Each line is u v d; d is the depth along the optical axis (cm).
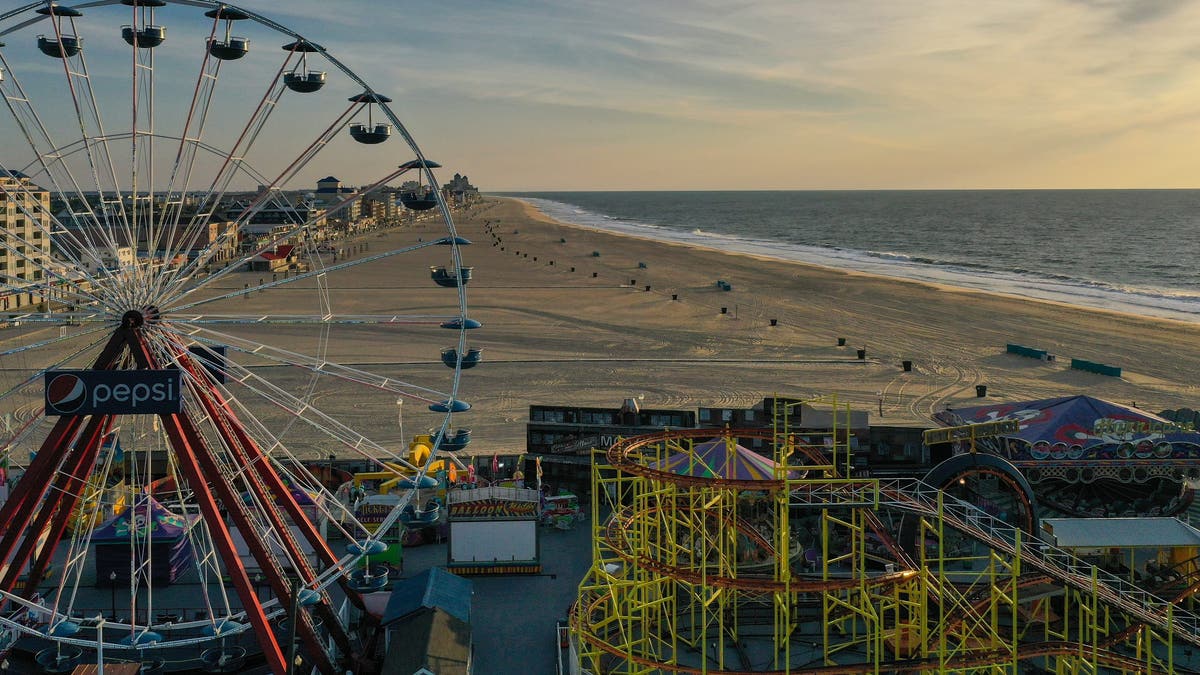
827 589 4569
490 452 8762
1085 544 5412
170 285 4978
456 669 4638
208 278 5256
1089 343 14400
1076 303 19250
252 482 4912
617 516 5347
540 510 7175
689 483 4756
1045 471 6775
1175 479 6775
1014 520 6412
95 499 6775
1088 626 4991
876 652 4559
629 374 12131
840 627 5412
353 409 10362
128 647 4522
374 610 5606
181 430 4634
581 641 4900
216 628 4669
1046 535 5541
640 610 5434
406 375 11975
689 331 15338
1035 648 4572
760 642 5366
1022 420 7069
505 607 5841
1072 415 6938
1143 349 13925
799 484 4788
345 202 5641
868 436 7275
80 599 5906
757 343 14312
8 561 4791
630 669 4800
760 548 5784
